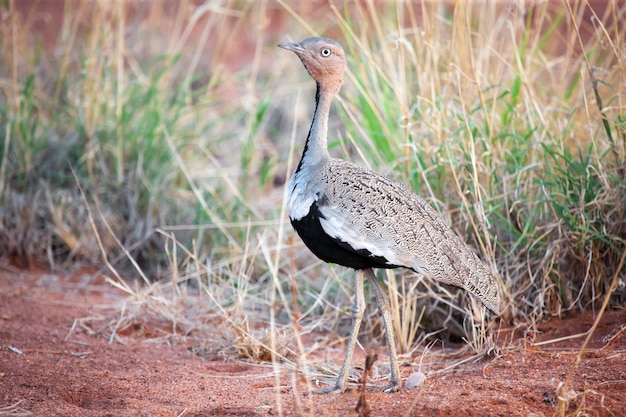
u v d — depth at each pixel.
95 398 7.95
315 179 8.20
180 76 17.72
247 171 14.47
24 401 7.69
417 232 8.12
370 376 8.64
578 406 7.24
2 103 14.12
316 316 10.86
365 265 8.18
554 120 11.16
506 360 8.70
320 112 8.57
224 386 8.37
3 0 15.40
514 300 10.04
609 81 11.34
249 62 19.41
